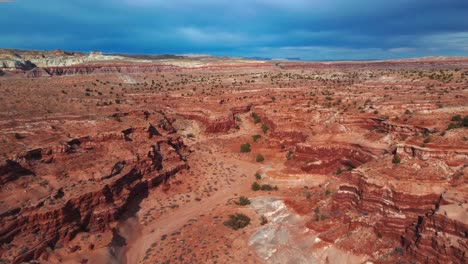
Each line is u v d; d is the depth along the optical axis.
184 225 58.12
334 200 53.53
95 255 48.25
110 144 72.06
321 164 73.81
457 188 43.16
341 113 86.38
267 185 71.00
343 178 60.84
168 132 96.50
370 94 103.06
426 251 39.56
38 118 78.38
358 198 49.91
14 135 65.19
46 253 46.00
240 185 74.06
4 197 49.22
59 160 62.12
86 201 53.41
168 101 128.25
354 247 45.06
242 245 50.94
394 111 80.75
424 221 40.94
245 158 90.00
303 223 53.03
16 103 90.69
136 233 56.34
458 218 38.28
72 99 103.06
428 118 69.00
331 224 50.34
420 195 44.22
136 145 74.50
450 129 54.84
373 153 67.44
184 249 51.12
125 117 89.81
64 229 49.22
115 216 55.66
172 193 70.00
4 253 43.31
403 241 43.03
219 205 64.81
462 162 46.88
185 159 84.88
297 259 46.59
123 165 66.62
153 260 49.41
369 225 46.56
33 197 50.81
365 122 80.19
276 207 59.91
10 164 54.47
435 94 91.25
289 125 95.69
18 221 46.41
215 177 77.81
